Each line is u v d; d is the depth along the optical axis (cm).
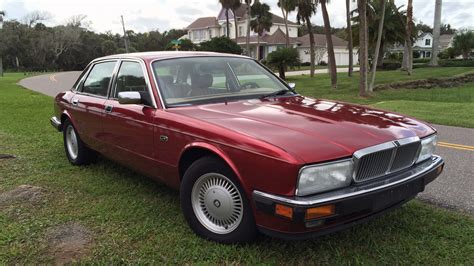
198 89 421
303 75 3569
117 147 455
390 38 3619
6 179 513
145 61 429
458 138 766
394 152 316
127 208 418
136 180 505
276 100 421
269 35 6359
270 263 312
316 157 280
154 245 343
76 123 542
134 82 436
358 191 288
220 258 321
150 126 392
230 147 313
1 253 330
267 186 290
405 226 370
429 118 995
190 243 344
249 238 324
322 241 344
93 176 523
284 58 3027
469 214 401
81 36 8350
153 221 387
